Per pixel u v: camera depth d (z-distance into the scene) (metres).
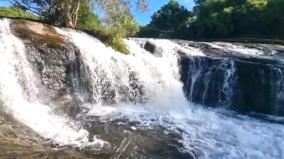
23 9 19.28
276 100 17.45
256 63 17.69
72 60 13.31
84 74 13.62
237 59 18.86
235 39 42.16
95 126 10.67
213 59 17.75
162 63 17.06
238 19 49.12
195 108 15.55
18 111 10.34
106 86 14.27
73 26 17.75
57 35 14.33
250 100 17.19
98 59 14.25
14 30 13.16
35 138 8.74
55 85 12.73
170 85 16.59
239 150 10.45
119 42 16.50
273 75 17.52
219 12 54.88
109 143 9.52
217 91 17.33
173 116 13.12
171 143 10.26
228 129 12.27
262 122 14.10
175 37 59.97
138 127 11.18
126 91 14.93
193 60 17.56
